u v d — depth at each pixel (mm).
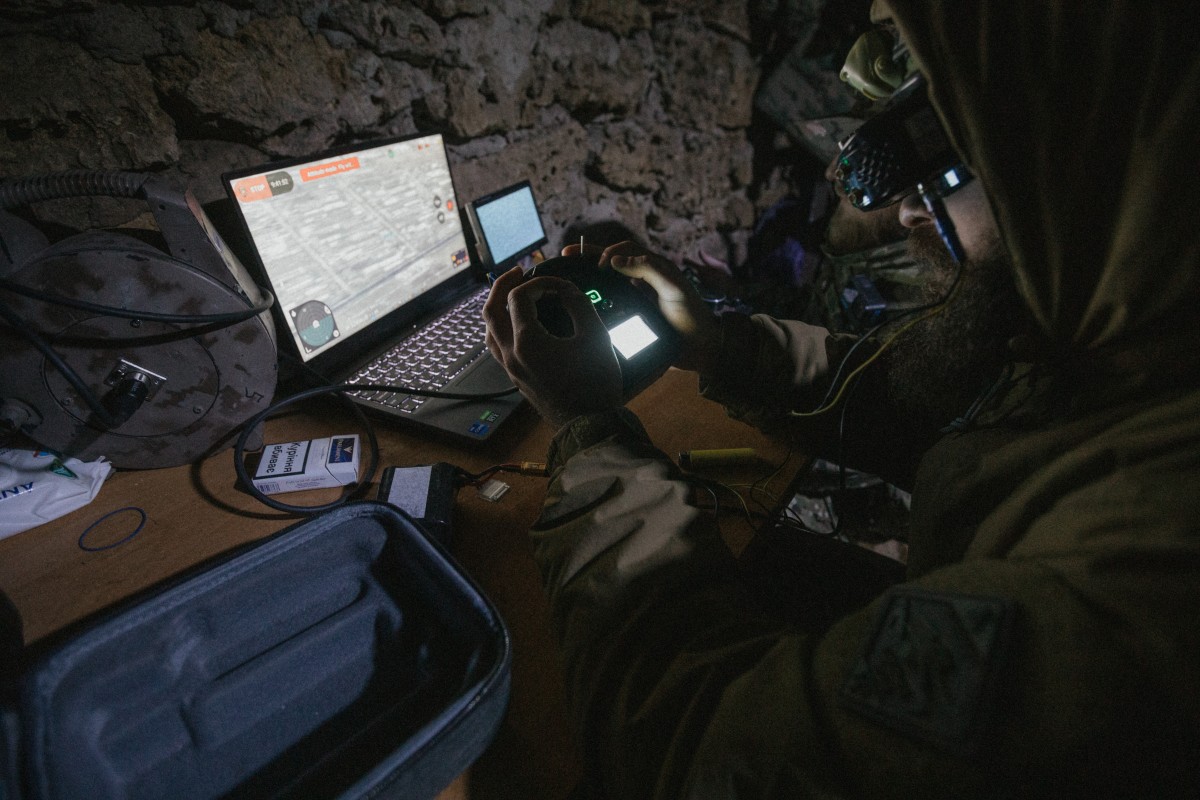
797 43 1886
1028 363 448
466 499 724
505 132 1376
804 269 2162
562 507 518
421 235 1083
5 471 650
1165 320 295
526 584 616
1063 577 272
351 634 516
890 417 827
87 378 663
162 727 441
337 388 824
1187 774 225
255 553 476
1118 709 235
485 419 815
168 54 819
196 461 770
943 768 269
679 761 355
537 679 527
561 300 614
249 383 747
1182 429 272
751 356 850
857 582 958
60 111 746
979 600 292
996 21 295
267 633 502
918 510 516
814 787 297
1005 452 399
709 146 1937
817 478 1536
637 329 768
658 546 463
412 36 1107
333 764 430
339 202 930
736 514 696
